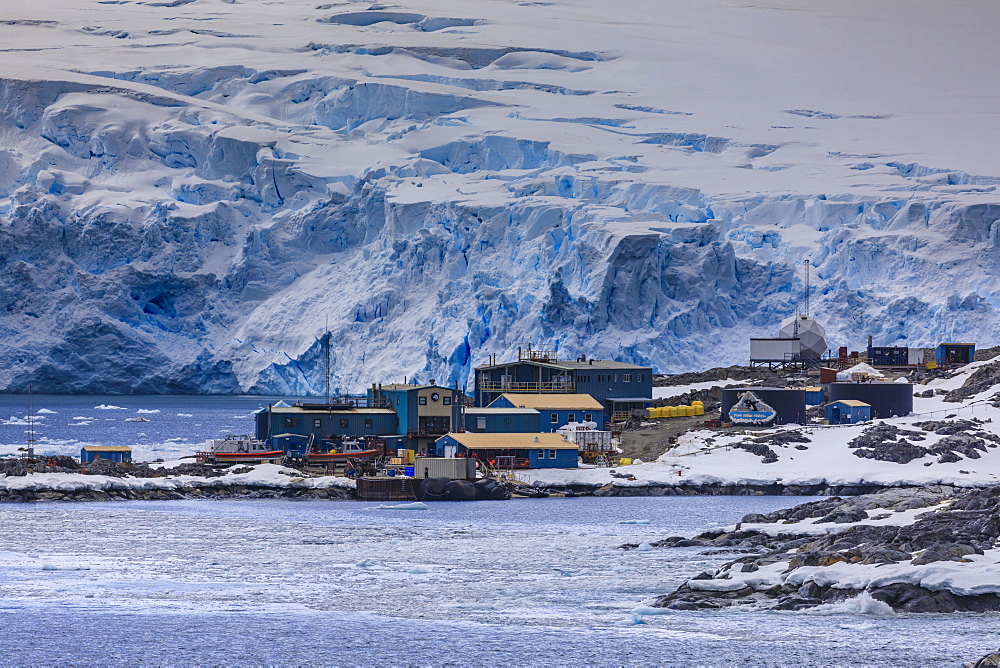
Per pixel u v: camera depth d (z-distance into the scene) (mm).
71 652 187125
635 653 182250
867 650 178250
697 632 191500
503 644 189250
